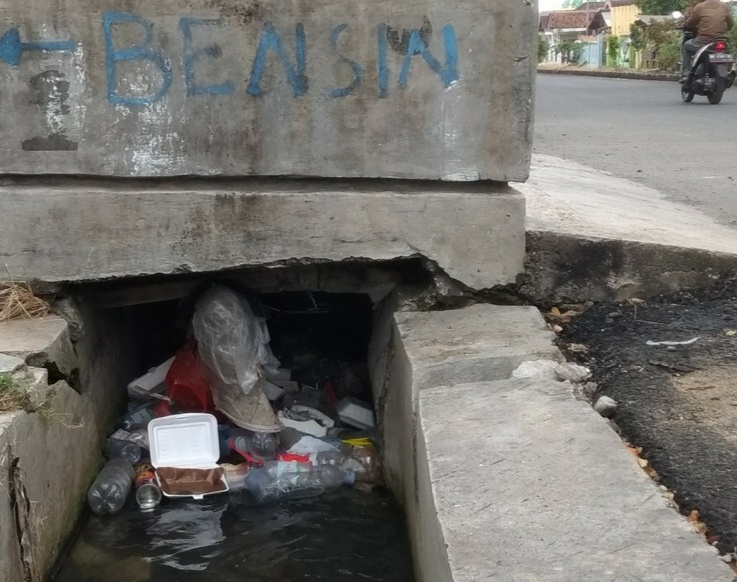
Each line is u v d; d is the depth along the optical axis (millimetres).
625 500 2365
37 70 3719
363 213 3889
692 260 4090
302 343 5699
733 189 6402
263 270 4344
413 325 3916
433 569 2623
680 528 2219
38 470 3244
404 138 3844
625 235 4180
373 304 5105
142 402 4844
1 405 3055
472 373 3402
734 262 4105
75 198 3814
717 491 2451
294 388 5082
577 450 2658
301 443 4418
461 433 2848
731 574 2008
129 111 3770
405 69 3770
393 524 3850
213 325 4395
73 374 3949
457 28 3725
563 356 3535
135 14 3686
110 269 3898
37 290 3916
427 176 3887
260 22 3705
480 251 3973
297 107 3797
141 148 3811
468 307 4074
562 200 5113
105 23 3689
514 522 2299
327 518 3922
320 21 3713
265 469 4203
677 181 6754
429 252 3951
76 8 3670
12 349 3492
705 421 2893
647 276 4102
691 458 2654
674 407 3020
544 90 18828
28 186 3859
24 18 3672
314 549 3676
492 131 3842
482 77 3779
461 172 3887
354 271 4430
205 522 3912
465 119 3826
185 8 3686
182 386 4562
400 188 3949
